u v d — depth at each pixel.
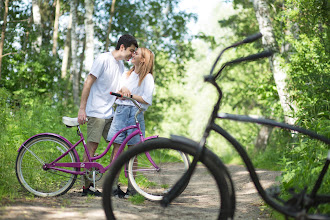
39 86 17.58
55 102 16.25
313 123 5.81
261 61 23.12
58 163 5.25
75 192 5.61
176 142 3.24
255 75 24.03
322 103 6.52
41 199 4.91
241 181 8.79
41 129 9.57
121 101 5.66
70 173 5.26
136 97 5.59
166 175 5.05
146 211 4.50
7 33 18.03
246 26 22.73
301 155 5.16
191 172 3.24
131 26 26.09
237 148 3.32
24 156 5.20
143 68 5.73
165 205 3.24
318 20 8.50
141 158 5.02
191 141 3.25
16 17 22.52
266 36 12.06
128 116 5.66
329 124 5.23
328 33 8.30
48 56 18.20
